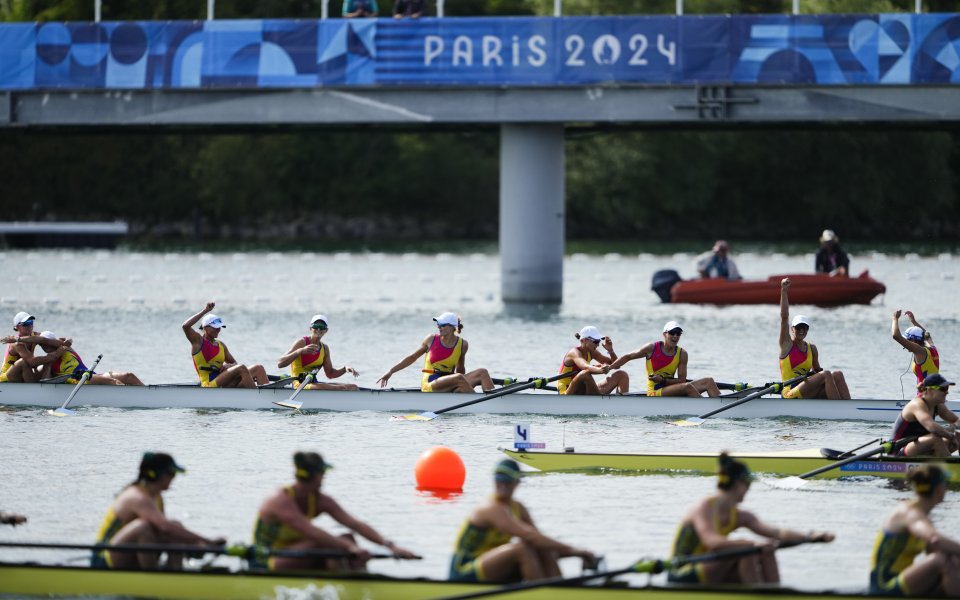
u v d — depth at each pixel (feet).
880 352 356.38
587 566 139.64
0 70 443.32
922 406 203.41
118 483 197.06
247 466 208.95
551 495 192.54
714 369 325.83
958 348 359.46
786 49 417.28
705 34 420.36
